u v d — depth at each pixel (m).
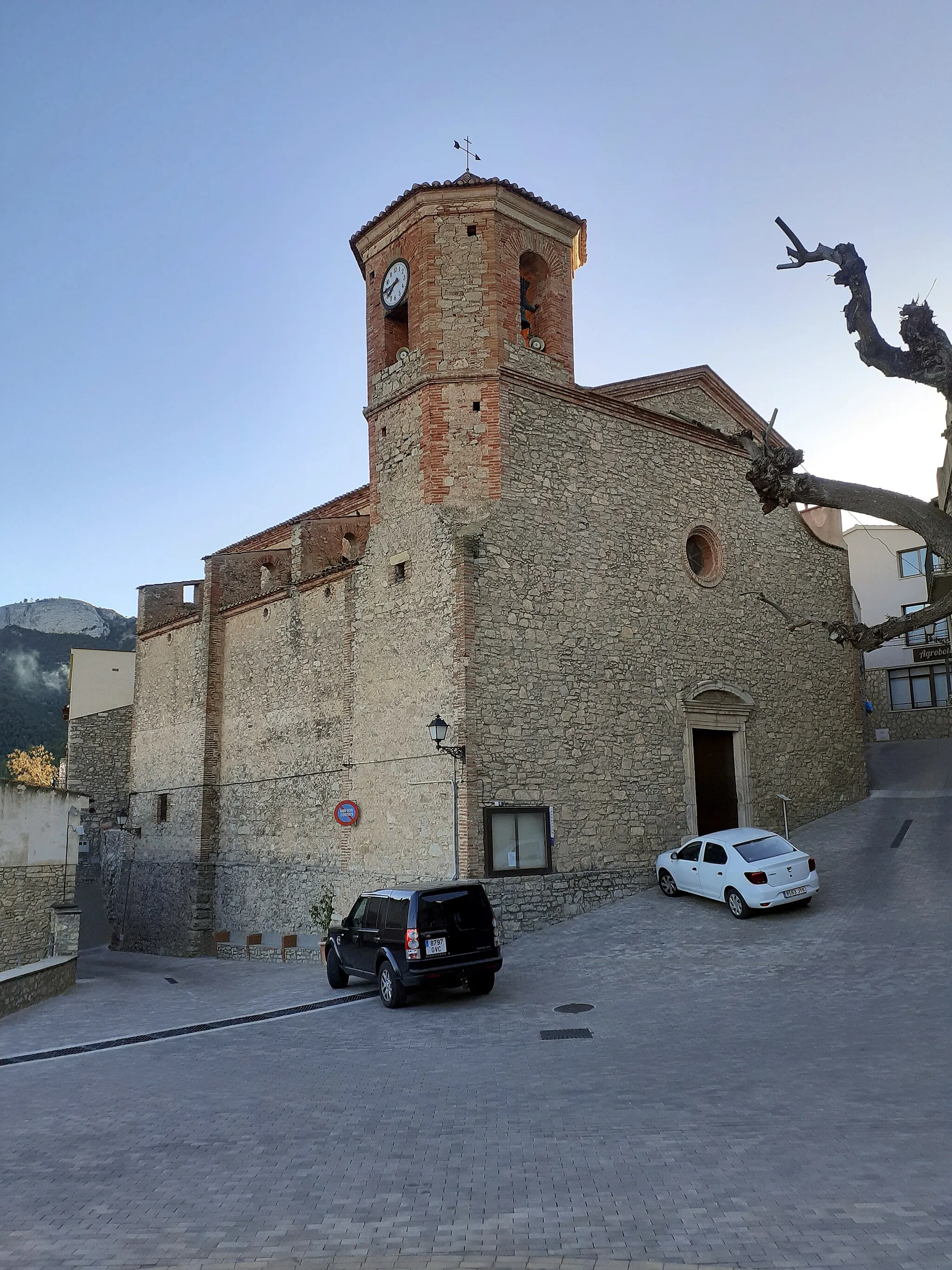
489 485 18.42
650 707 20.19
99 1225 5.46
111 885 30.16
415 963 12.31
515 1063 9.27
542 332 20.44
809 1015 10.45
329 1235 5.16
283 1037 11.23
